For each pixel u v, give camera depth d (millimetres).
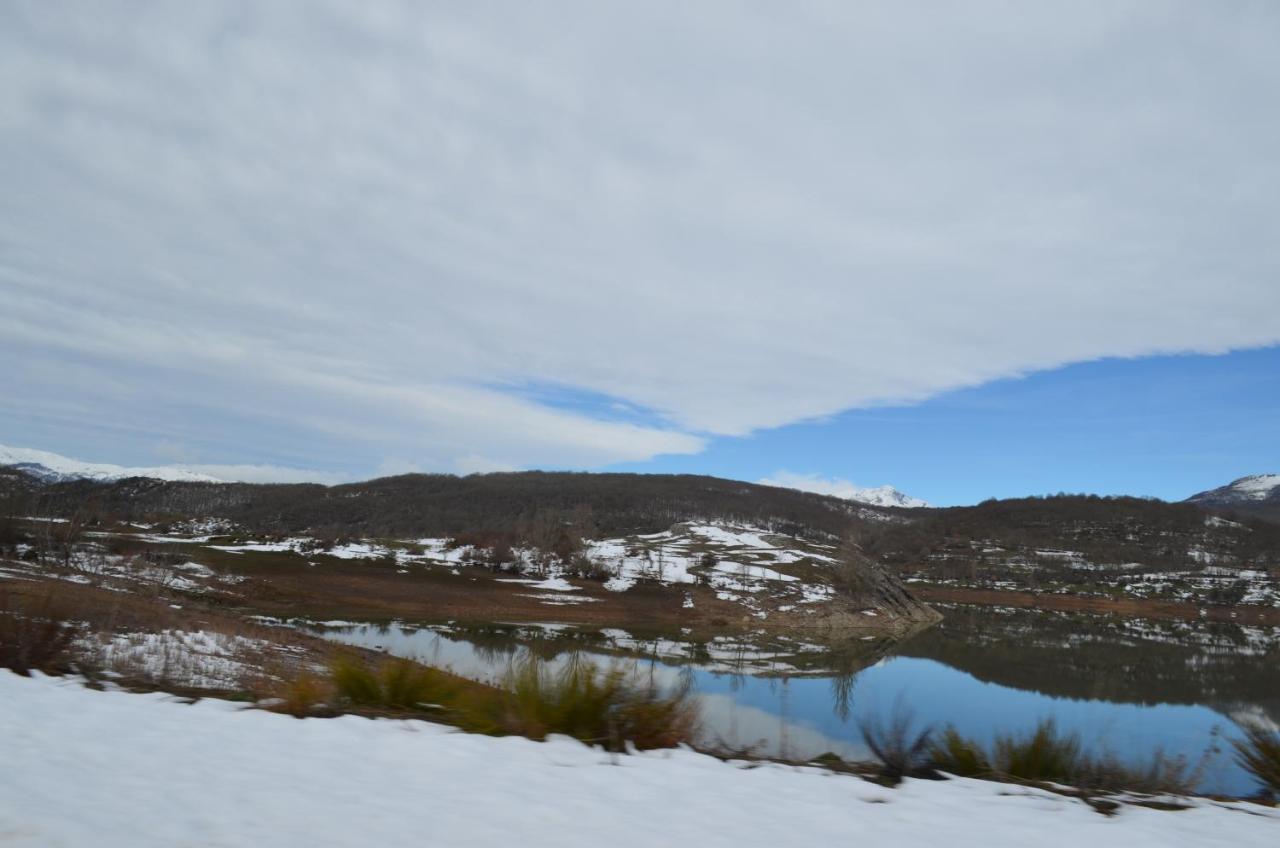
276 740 5582
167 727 5793
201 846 3344
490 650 40094
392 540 97312
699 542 118562
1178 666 56750
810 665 46125
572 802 4461
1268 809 5848
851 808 4820
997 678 43156
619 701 6820
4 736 5094
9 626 9109
